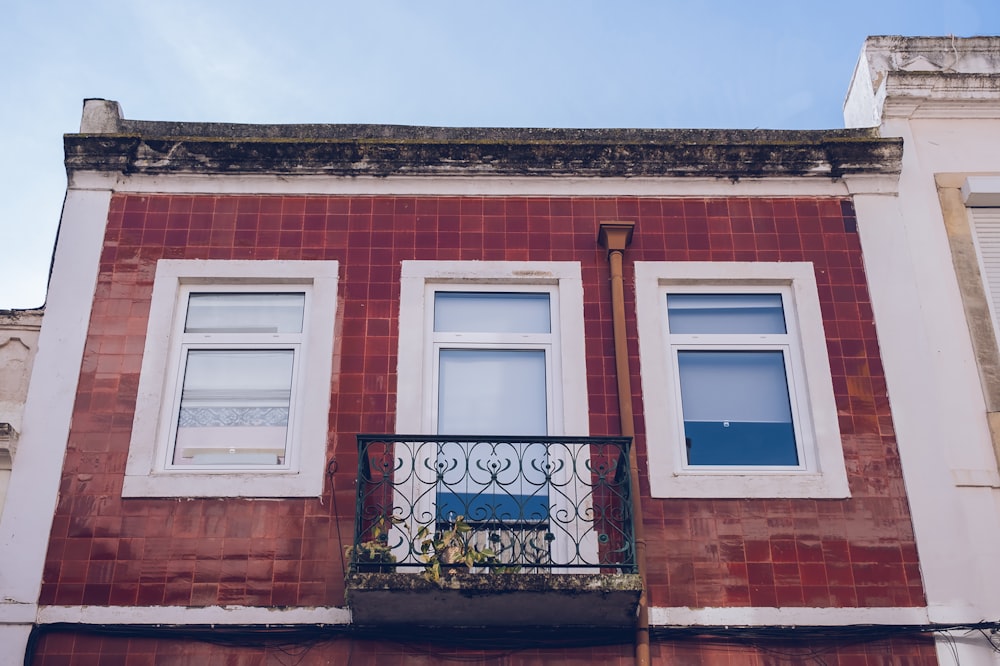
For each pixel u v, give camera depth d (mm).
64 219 7934
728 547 6930
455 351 7746
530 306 7902
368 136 8531
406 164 8227
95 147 8156
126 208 8023
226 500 6984
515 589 6305
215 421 7430
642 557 6773
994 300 7855
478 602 6461
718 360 7746
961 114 8555
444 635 6699
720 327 7859
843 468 7188
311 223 8031
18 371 7402
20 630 6562
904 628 6684
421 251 7945
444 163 8234
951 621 6707
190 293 7820
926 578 6840
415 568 6820
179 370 7559
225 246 7914
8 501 6922
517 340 7750
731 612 6730
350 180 8203
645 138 8609
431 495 7113
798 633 6680
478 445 7340
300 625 6652
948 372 7535
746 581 6828
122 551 6809
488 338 7754
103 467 7070
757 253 8000
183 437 7371
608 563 6570
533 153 8258
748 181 8266
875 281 7871
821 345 7645
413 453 6965
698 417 7543
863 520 7031
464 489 7184
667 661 6617
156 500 6973
